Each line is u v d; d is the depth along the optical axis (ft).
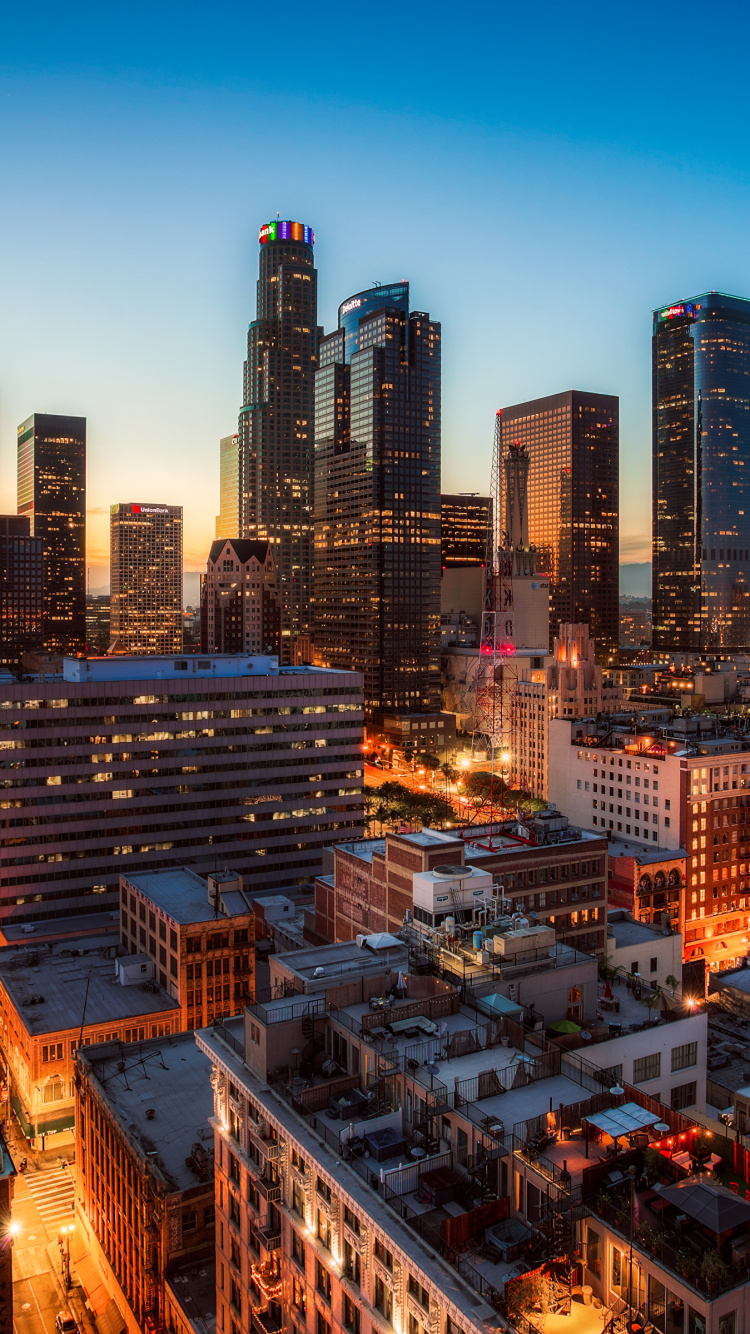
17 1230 332.80
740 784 630.74
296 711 654.12
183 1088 323.57
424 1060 191.21
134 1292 282.36
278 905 563.48
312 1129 184.85
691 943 612.29
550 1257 142.92
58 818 580.71
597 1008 255.09
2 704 563.89
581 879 415.64
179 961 417.08
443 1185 161.07
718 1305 126.82
